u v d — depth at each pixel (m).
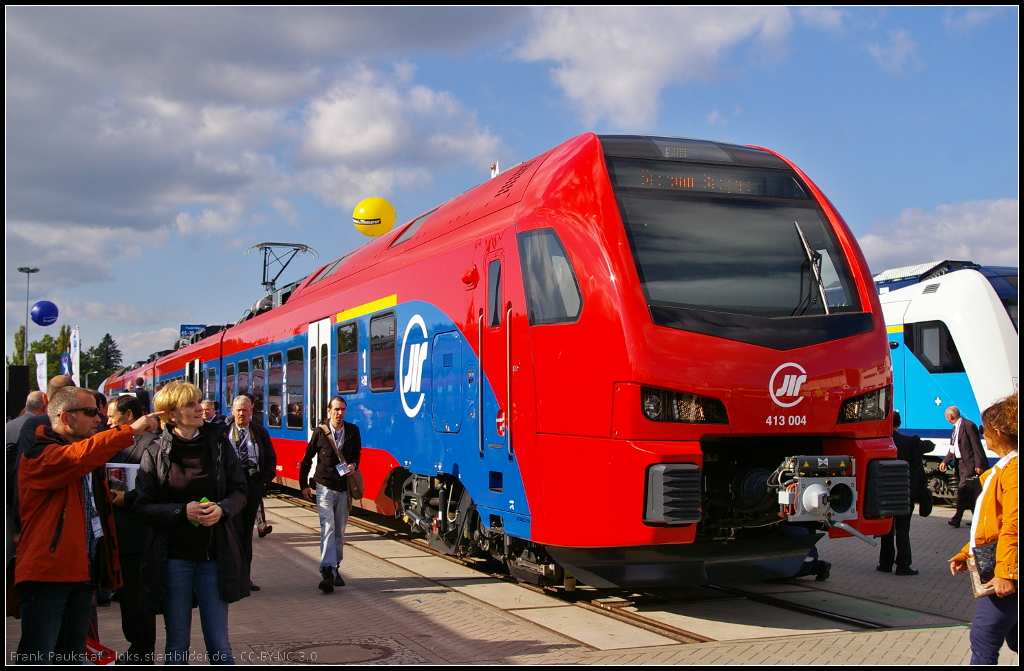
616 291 6.26
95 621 5.39
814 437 6.71
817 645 5.72
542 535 6.66
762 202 7.03
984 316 13.51
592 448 6.25
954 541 10.73
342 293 11.80
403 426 9.49
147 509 4.63
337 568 7.92
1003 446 4.22
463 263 8.19
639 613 6.79
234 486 4.88
